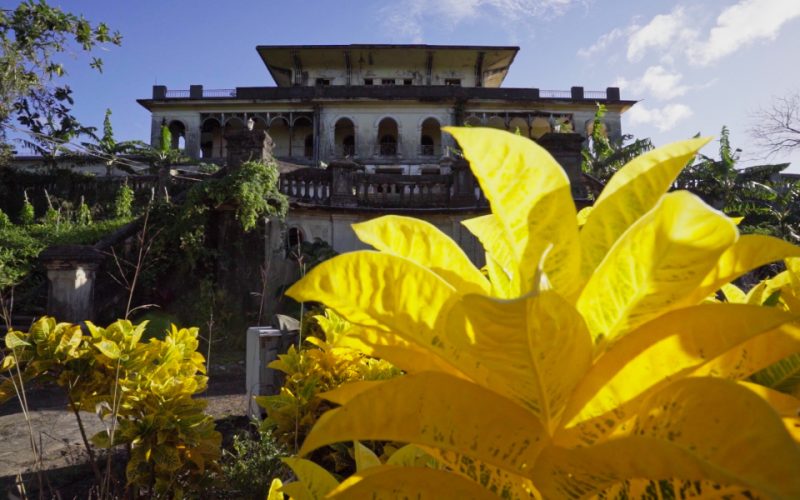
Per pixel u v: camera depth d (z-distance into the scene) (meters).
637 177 0.68
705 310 0.56
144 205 19.00
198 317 10.72
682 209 0.48
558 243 0.63
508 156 0.62
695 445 0.50
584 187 12.89
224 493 2.98
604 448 0.51
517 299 0.41
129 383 2.58
